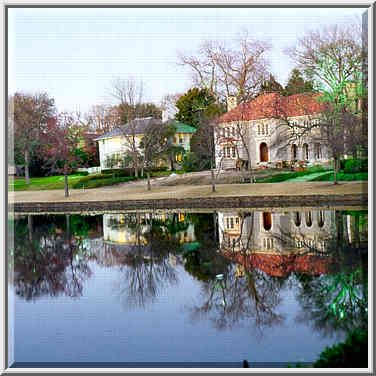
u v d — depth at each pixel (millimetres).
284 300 9945
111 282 12625
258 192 31266
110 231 22156
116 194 37062
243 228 20719
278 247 15828
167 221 24812
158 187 39469
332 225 19922
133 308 10195
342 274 11758
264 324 8586
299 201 28078
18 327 9219
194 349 7629
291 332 8094
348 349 5668
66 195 37719
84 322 9430
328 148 33469
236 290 11039
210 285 11703
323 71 31812
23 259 16156
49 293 11773
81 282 12812
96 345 8070
